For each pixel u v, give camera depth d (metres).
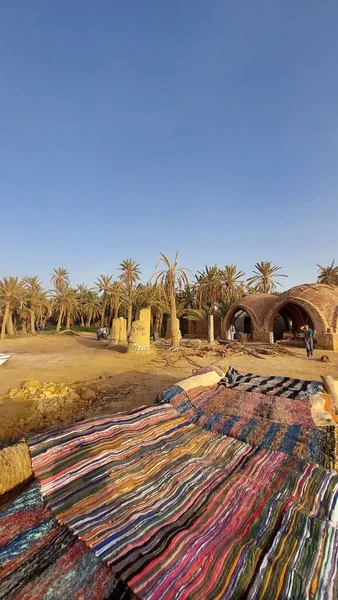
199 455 3.90
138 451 3.64
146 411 4.62
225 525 2.61
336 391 5.51
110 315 50.41
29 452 3.33
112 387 9.05
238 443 4.18
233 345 19.64
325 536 2.50
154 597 1.85
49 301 47.75
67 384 9.36
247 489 3.13
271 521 2.67
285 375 10.72
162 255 20.03
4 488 3.08
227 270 35.66
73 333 42.41
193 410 5.04
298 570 2.13
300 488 3.19
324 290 22.97
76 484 2.95
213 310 32.28
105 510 2.66
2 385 9.70
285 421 4.45
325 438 3.96
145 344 16.72
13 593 1.93
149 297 36.50
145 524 2.52
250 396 5.32
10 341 30.41
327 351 18.25
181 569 2.07
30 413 7.01
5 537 2.38
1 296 37.16
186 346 19.28
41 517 2.60
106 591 1.95
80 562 2.15
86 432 3.71
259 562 2.19
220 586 1.98
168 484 3.15
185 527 2.54
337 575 2.13
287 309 30.84
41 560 2.17
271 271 37.97
